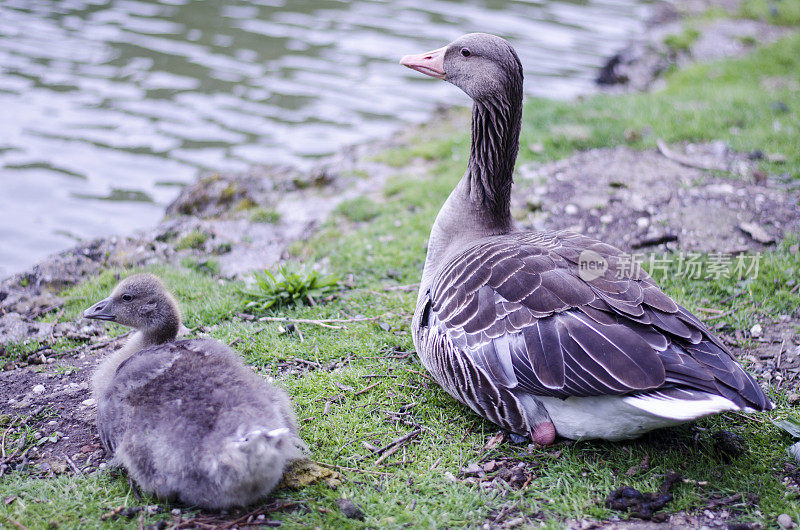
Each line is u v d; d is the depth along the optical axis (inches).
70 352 232.8
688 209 313.4
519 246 190.1
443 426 194.1
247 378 174.6
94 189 381.1
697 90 462.3
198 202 353.1
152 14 593.9
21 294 269.6
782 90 459.2
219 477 152.0
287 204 348.5
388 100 482.6
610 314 171.6
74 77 487.2
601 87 502.9
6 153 404.2
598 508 164.9
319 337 235.1
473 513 164.4
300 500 166.1
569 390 166.2
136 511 162.6
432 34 570.3
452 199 218.7
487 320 178.7
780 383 211.8
